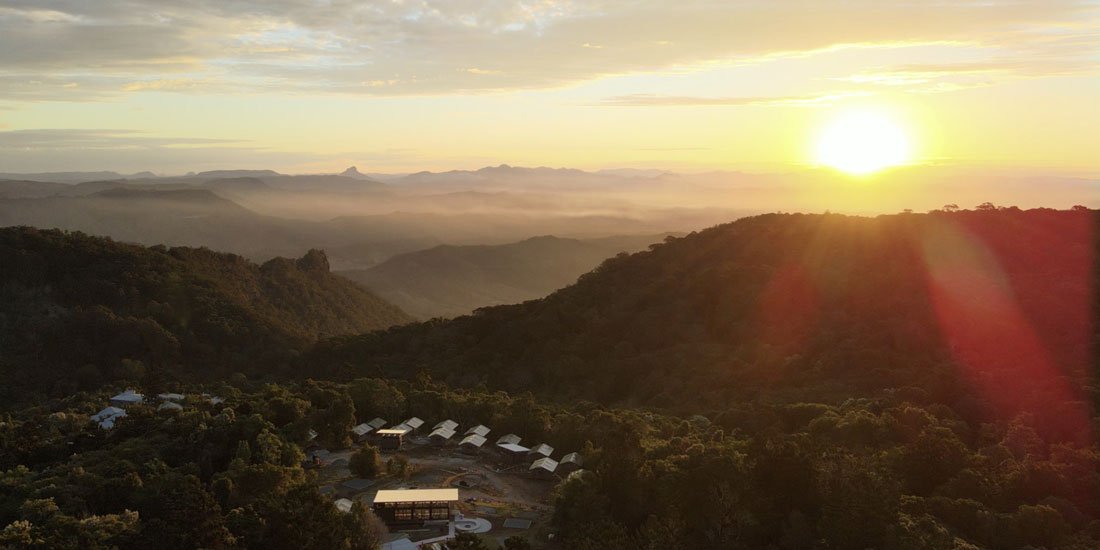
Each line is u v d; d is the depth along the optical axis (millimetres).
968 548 64938
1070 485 78125
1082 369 107812
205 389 167125
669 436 103500
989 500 76000
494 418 112688
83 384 186375
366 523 72125
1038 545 69250
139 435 108812
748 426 105938
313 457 102000
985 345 120562
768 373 129750
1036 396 99750
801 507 72625
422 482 93312
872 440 91625
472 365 180125
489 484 93312
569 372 160125
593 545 65250
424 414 120250
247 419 103000
